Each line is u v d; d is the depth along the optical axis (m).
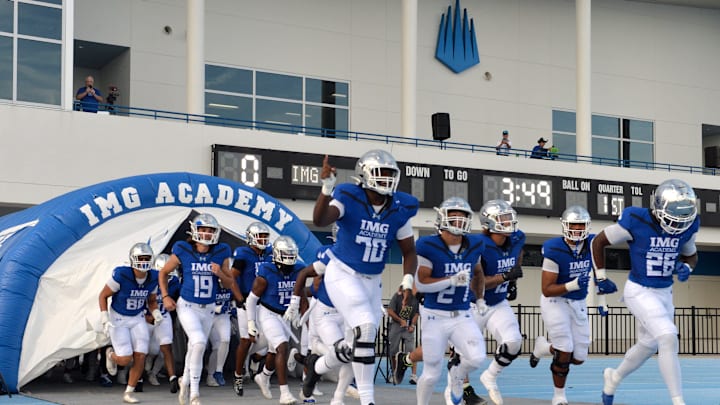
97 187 13.16
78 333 12.08
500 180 23.97
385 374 15.04
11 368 11.81
